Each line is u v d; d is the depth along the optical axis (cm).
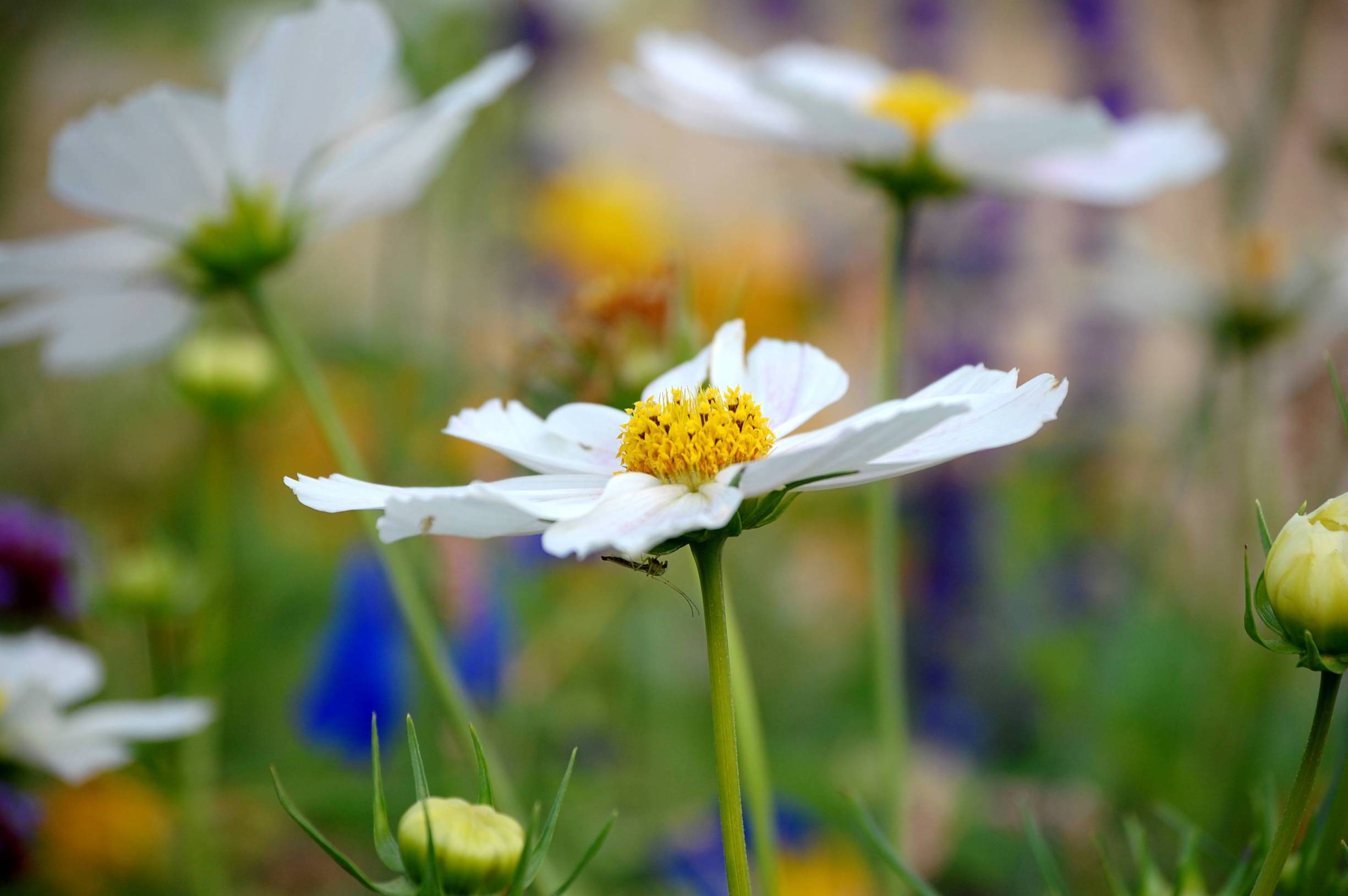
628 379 38
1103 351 66
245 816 49
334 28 39
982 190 44
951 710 56
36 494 65
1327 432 50
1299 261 55
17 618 47
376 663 47
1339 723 46
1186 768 51
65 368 43
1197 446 58
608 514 29
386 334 62
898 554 60
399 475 57
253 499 65
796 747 54
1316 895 30
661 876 47
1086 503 65
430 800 29
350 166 40
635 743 55
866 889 48
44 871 47
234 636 57
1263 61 61
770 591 66
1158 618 57
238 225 40
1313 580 28
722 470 30
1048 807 50
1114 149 46
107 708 39
